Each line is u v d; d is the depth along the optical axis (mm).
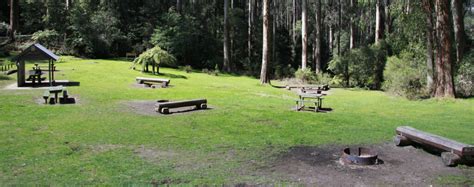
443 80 22719
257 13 57812
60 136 12500
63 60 38438
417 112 18703
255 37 53812
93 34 43469
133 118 15680
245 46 53094
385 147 11984
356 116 17406
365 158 10055
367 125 15344
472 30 36031
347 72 33094
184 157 10570
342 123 15688
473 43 34094
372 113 18328
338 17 52375
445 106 20469
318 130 14273
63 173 9078
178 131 13602
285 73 40375
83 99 20062
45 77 27453
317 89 27844
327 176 9203
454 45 28953
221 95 23219
